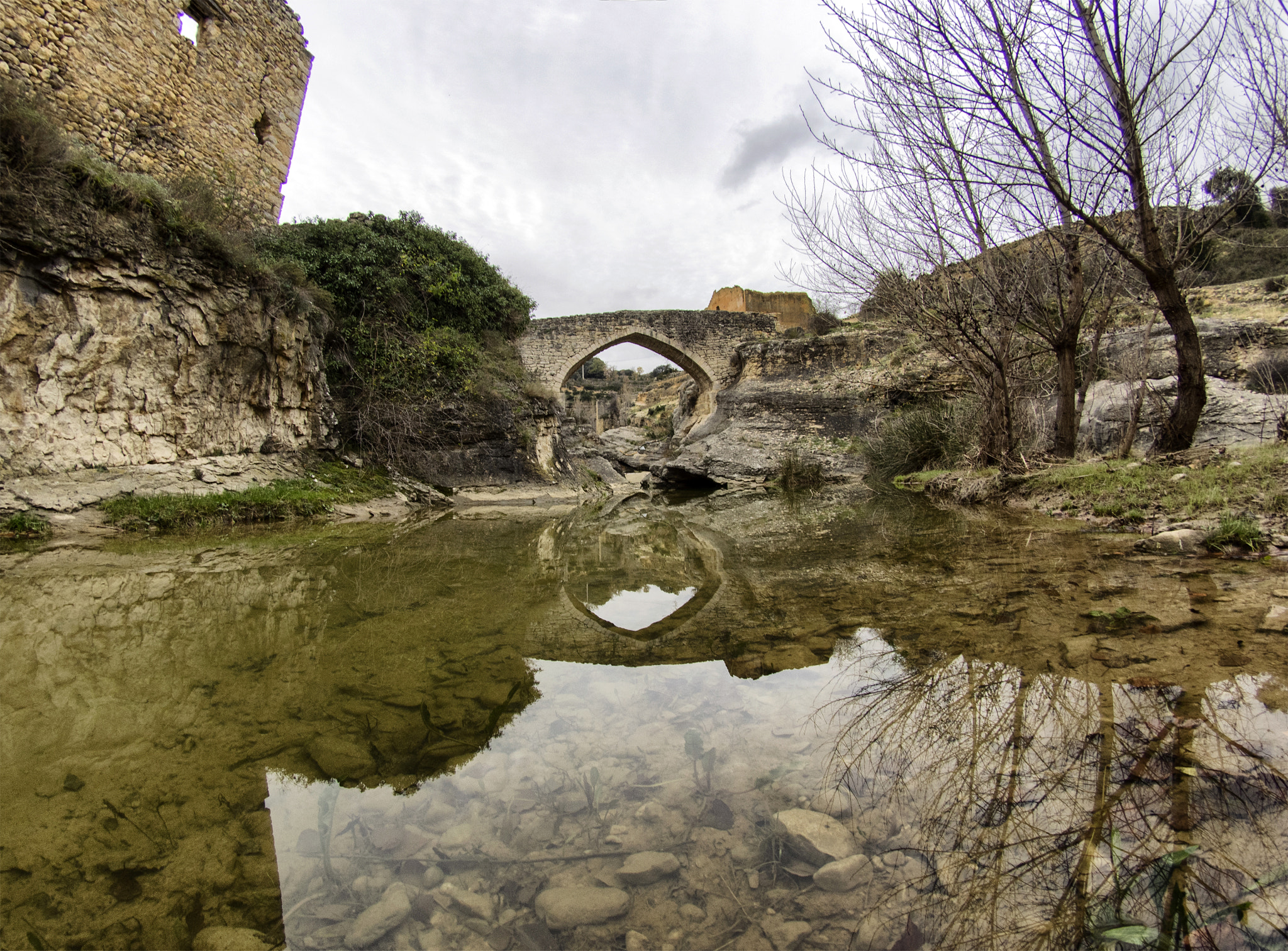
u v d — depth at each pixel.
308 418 8.58
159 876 0.93
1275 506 3.68
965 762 1.24
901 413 13.56
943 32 4.88
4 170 5.22
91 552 4.23
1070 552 3.55
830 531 5.55
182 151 9.62
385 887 0.93
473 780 1.24
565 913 0.87
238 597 2.89
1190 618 2.10
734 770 1.26
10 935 0.79
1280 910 0.80
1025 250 6.99
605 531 6.15
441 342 10.77
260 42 11.07
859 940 0.80
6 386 5.16
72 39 8.02
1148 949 0.76
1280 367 9.12
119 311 5.99
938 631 2.16
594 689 1.74
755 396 16.78
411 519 7.06
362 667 1.91
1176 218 6.09
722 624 2.46
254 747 1.36
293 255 9.73
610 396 45.19
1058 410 7.67
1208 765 1.16
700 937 0.82
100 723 1.47
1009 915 0.83
